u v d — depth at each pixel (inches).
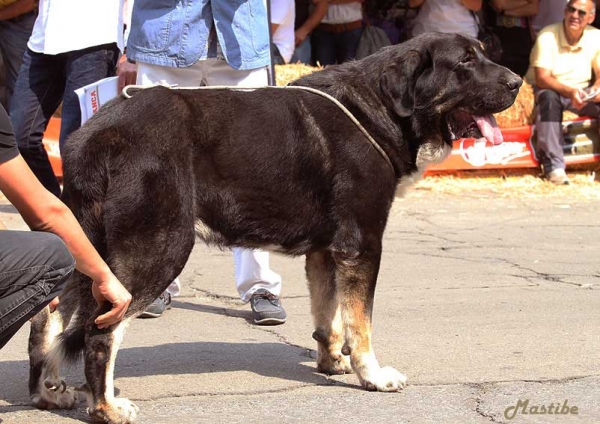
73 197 244.8
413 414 248.1
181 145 248.1
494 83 271.4
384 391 267.6
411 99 266.1
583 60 644.1
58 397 252.7
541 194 620.4
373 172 263.6
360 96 267.9
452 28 680.4
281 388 273.0
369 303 267.7
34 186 215.2
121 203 238.7
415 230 527.8
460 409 251.9
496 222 548.7
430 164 282.7
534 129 649.6
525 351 308.2
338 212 263.1
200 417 245.8
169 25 323.0
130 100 249.9
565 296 388.5
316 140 262.2
